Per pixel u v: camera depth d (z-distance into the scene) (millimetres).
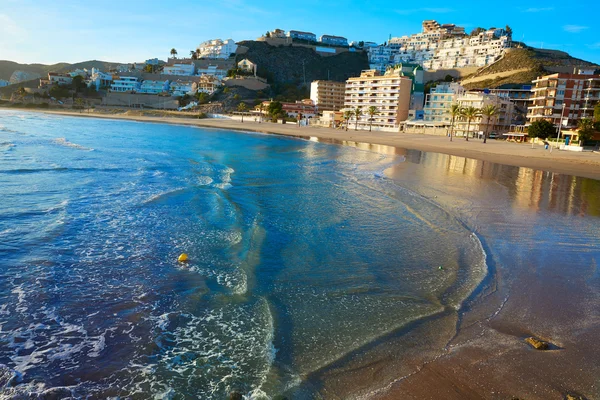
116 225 16766
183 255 13344
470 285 11844
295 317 9766
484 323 9578
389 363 7934
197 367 7746
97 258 13156
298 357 8117
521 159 53094
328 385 7246
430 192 26406
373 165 41344
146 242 14898
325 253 14453
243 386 7203
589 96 90500
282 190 25812
